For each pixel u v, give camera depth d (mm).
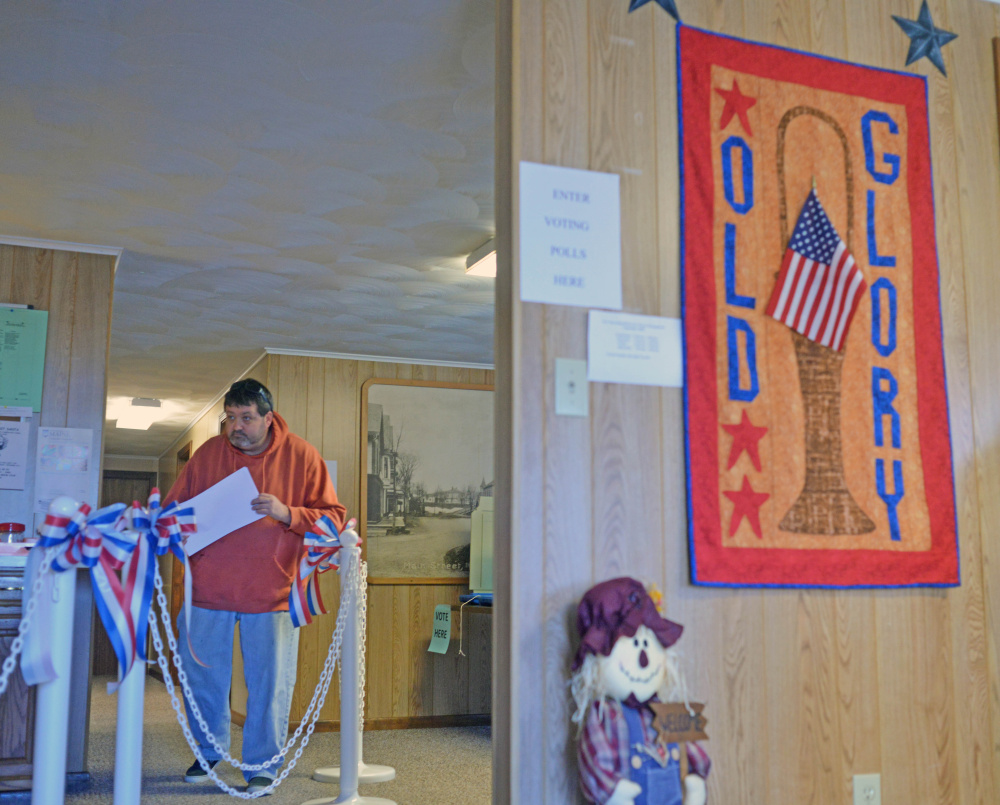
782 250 2330
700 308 2225
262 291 4820
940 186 2568
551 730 1963
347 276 4598
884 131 2494
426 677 5844
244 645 3570
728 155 2312
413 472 6129
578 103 2189
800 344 2311
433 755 4582
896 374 2398
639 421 2141
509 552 2014
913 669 2318
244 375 6676
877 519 2314
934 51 2615
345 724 3385
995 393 2539
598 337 2123
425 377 6324
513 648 1951
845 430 2318
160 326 5469
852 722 2234
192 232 4020
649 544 2107
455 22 2541
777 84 2395
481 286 4746
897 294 2434
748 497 2193
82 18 2502
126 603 2076
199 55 2689
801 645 2215
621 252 2184
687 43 2314
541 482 2027
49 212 3801
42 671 1922
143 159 3332
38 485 3975
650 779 1840
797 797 2152
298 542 3674
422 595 5965
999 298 2588
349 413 6062
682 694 2072
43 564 1944
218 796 3469
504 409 2100
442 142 3223
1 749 3332
